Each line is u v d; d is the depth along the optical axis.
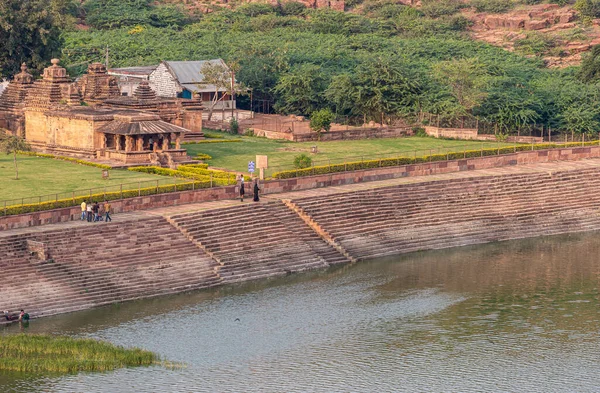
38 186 141.75
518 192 160.38
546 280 130.88
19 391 94.75
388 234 144.38
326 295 123.00
